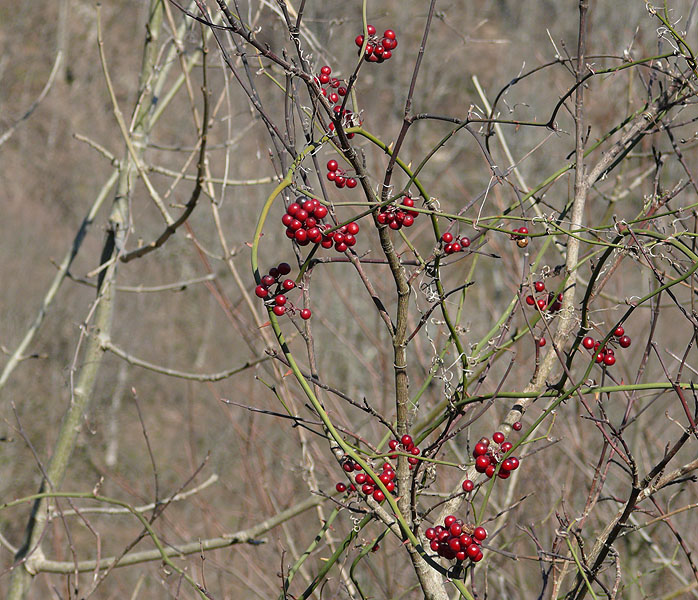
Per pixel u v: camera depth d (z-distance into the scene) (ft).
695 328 9.23
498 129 15.46
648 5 10.28
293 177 8.80
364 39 7.98
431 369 10.09
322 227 8.43
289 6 12.73
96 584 14.16
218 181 16.35
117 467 32.60
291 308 8.98
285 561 21.44
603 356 9.44
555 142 29.40
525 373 21.12
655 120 11.14
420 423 15.19
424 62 32.45
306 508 15.66
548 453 19.83
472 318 24.57
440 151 33.22
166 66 18.69
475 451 8.54
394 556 18.93
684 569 19.12
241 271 33.04
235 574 20.02
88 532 29.37
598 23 25.59
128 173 18.03
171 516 27.25
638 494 9.27
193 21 18.60
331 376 27.09
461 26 34.09
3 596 22.59
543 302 10.48
